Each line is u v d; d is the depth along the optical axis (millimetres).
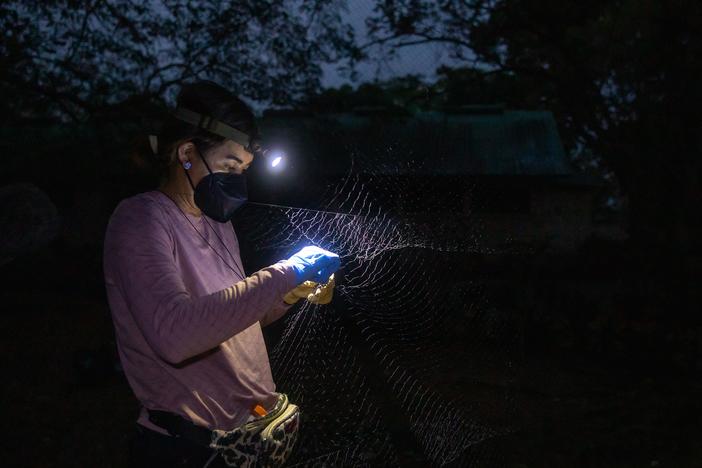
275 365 2033
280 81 12734
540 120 20656
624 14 13656
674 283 8953
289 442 1588
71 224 15961
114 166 12125
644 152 11383
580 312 7801
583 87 15547
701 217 10234
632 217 11648
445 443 2643
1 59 9938
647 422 4895
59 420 5113
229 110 1469
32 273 13117
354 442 2115
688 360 6488
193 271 1477
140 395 1487
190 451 1457
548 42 17156
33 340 8203
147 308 1323
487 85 22562
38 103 10945
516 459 3840
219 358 1490
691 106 10852
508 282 8219
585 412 5066
